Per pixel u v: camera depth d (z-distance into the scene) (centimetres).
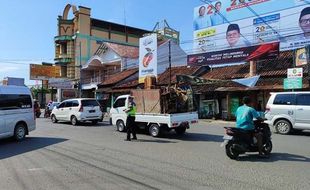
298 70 2147
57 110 2419
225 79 2762
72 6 5494
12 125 1416
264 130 998
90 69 4912
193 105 1605
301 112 1576
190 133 1639
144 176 771
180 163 912
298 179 734
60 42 5481
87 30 5384
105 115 3438
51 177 773
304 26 2552
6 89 1417
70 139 1464
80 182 724
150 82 2916
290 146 1205
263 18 2823
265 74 2534
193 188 669
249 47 2630
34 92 6078
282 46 2692
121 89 3816
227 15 3109
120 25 5772
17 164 930
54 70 5516
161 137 1503
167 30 4647
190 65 3155
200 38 3353
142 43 3412
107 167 870
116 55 4356
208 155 1033
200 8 3353
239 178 745
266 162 920
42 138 1515
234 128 974
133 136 1438
